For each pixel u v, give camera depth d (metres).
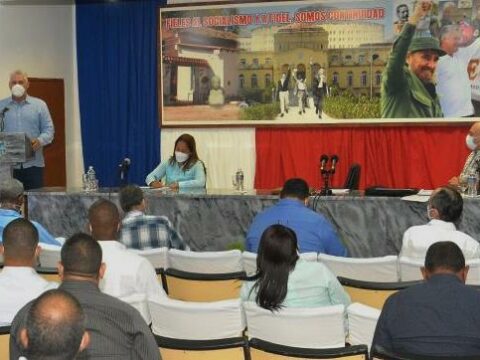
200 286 3.30
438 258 2.34
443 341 2.21
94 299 2.06
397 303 2.29
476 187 4.96
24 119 6.77
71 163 8.55
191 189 5.92
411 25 7.09
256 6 7.62
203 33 7.86
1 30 7.58
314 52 7.45
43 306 1.41
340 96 7.39
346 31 7.32
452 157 7.08
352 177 5.63
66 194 5.74
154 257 3.68
